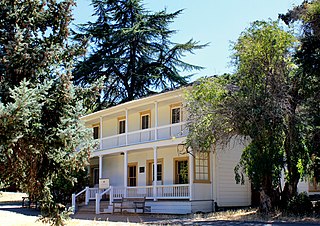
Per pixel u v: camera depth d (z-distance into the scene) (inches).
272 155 633.0
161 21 1504.7
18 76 344.8
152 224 577.9
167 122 932.0
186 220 646.5
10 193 1483.8
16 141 298.8
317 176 670.5
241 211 727.1
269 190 658.2
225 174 864.3
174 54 1523.1
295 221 564.4
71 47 386.9
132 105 965.8
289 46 627.8
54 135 331.9
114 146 1019.9
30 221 577.9
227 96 633.0
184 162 884.0
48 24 381.1
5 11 352.8
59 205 380.2
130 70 1556.3
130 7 1525.6
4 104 321.7
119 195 944.3
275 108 591.2
